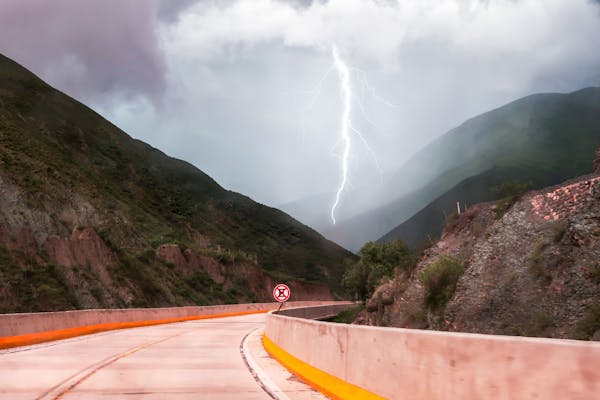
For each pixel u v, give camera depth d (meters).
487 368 5.37
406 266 46.88
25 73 137.00
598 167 33.78
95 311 31.95
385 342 8.09
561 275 26.78
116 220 82.94
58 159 92.50
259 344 23.05
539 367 4.66
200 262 98.69
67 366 14.72
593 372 4.12
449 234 43.72
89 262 62.69
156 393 10.48
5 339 20.75
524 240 31.88
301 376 12.80
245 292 102.62
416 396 6.83
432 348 6.53
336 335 10.81
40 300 51.38
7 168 66.50
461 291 33.44
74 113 135.50
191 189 153.88
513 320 27.77
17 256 54.50
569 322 24.44
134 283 66.94
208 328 36.03
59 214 67.00
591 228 27.17
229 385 11.70
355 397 8.96
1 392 10.49
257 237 155.62
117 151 133.25
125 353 18.52
